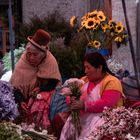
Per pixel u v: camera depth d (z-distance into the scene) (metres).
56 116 7.25
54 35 13.04
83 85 6.97
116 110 5.32
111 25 10.73
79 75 10.80
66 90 7.01
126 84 7.53
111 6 12.22
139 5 12.00
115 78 6.80
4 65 10.91
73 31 13.42
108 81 6.74
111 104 6.66
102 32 10.71
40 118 7.35
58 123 7.24
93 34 10.76
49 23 13.83
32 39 7.54
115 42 11.13
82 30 10.80
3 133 5.19
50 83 7.54
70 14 14.90
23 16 15.17
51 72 7.52
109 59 10.66
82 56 10.84
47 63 7.54
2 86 6.16
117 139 5.15
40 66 7.54
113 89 6.70
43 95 7.45
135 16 12.03
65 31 13.48
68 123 6.97
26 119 7.27
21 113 7.39
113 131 5.18
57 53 10.76
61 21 14.09
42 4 15.10
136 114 5.26
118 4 11.99
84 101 6.79
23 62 7.60
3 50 14.60
